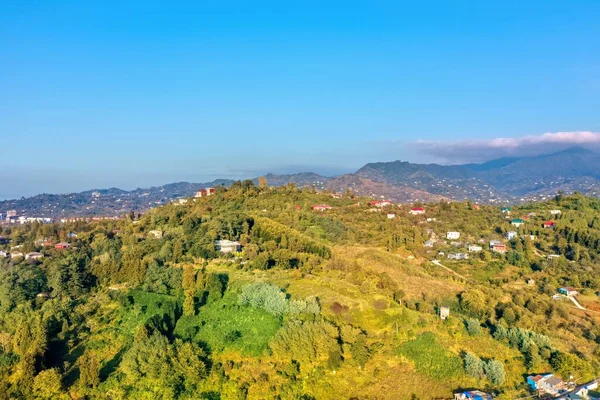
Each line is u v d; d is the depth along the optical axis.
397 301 118.25
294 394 79.50
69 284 109.62
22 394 75.31
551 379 88.19
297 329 90.38
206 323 96.25
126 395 76.81
